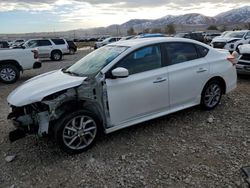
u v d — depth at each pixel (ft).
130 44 16.42
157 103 16.39
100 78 14.48
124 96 15.07
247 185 11.31
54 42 71.51
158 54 16.53
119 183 11.92
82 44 169.37
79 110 14.11
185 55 17.74
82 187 11.81
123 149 14.67
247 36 59.21
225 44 58.03
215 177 11.92
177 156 13.78
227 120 17.99
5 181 12.55
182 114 19.02
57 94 13.84
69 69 17.19
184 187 11.39
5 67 34.81
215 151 14.10
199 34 97.19
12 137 14.06
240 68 28.55
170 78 16.63
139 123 17.08
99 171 12.85
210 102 19.27
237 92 24.39
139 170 12.75
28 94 14.02
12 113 14.37
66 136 13.96
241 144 14.75
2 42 71.41
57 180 12.37
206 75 18.40
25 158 14.37
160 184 11.68
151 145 14.98
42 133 13.58
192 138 15.65
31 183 12.29
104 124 14.90
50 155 14.51
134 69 15.56
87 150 14.62
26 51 36.27
